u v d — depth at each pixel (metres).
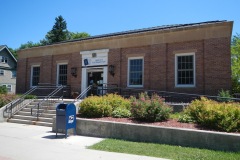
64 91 19.91
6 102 16.73
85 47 19.53
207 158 6.69
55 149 7.86
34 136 10.05
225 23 13.89
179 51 15.42
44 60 21.92
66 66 20.77
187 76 15.20
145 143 8.65
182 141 8.23
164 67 15.80
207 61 14.37
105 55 18.41
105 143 8.68
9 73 47.06
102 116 11.31
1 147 8.09
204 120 8.72
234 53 27.22
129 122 9.89
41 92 21.81
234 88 22.05
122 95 16.80
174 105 12.49
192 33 15.02
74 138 9.70
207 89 14.20
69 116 10.08
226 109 8.63
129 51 17.45
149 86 16.27
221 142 7.60
